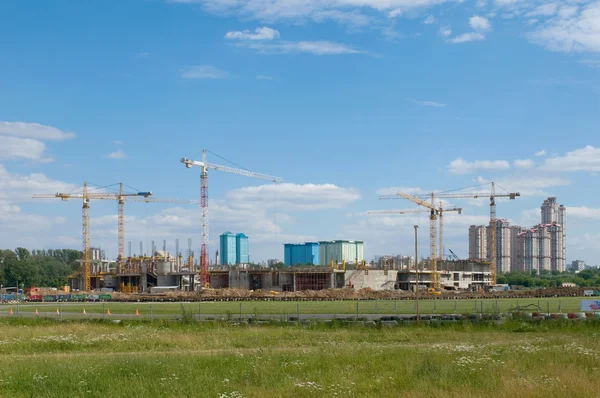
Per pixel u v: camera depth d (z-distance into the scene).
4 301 140.62
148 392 23.95
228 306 105.25
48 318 65.81
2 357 35.84
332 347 38.44
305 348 39.78
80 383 25.17
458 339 46.06
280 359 32.19
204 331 51.88
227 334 49.00
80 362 31.61
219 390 24.34
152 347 41.88
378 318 61.03
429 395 22.69
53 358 34.47
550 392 22.41
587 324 54.16
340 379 26.03
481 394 22.48
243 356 33.75
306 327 54.62
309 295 159.12
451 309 86.81
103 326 57.44
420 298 143.75
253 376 27.09
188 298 147.88
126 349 41.03
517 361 30.56
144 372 27.81
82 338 45.66
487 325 54.81
